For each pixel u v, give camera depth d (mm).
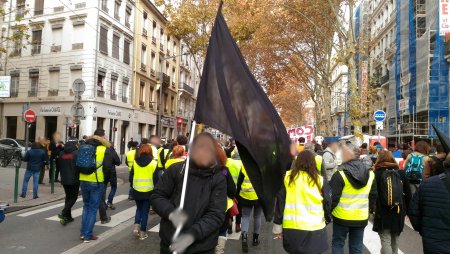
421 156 9453
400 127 30703
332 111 62188
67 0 29250
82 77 28641
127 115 34000
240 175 6465
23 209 9703
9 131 32125
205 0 23766
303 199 4332
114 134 31750
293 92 57000
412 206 3838
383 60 38656
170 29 24688
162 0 24016
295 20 25875
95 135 6844
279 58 33000
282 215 4418
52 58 29812
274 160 3619
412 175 9391
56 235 7195
